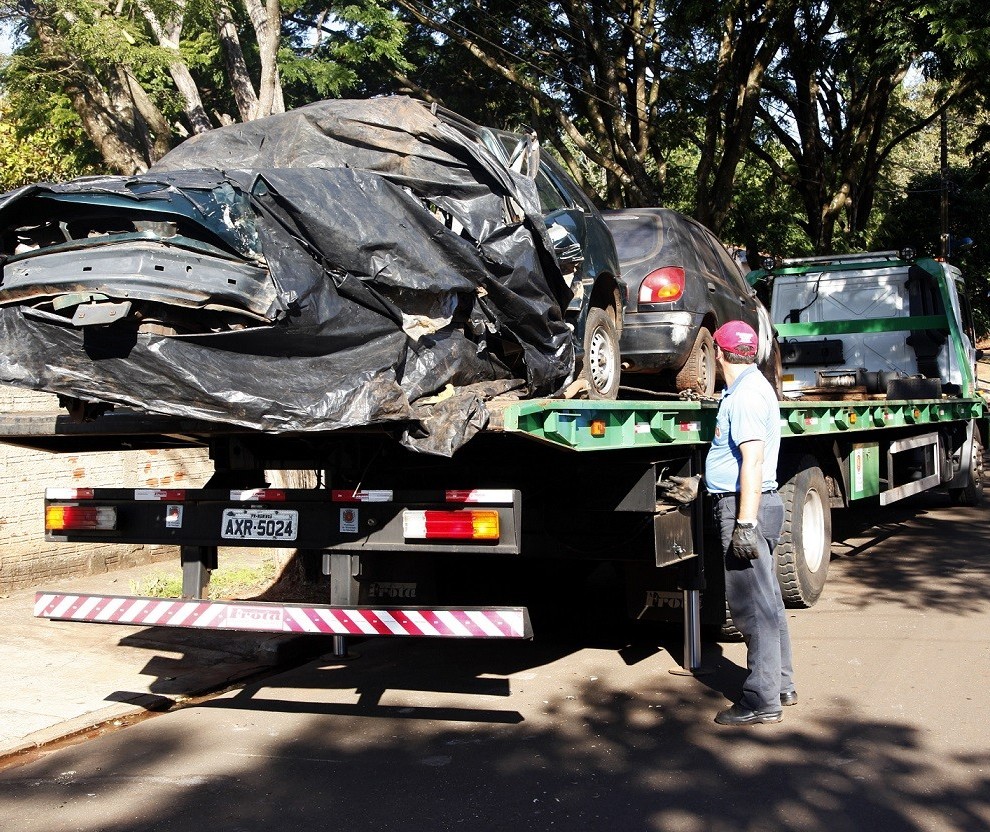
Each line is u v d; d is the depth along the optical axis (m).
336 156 5.29
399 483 5.53
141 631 7.09
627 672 6.13
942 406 10.97
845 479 8.53
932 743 4.77
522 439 5.00
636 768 4.55
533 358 5.25
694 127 22.72
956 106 24.91
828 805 4.09
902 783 4.30
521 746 4.88
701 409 6.02
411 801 4.23
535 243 5.18
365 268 4.31
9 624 7.20
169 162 5.58
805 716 5.20
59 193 3.93
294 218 4.16
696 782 4.36
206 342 4.11
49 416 5.31
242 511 5.11
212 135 5.66
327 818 4.07
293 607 4.80
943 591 7.95
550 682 5.97
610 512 5.60
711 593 6.39
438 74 20.91
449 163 5.18
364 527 4.84
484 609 4.57
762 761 4.59
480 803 4.19
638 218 8.19
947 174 32.06
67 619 5.13
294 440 5.52
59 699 5.69
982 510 12.38
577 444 4.75
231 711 5.51
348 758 4.76
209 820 4.07
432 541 4.72
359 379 4.21
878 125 25.19
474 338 4.86
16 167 14.64
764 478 5.23
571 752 4.78
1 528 8.15
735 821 3.96
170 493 5.26
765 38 18.80
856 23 19.44
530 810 4.11
